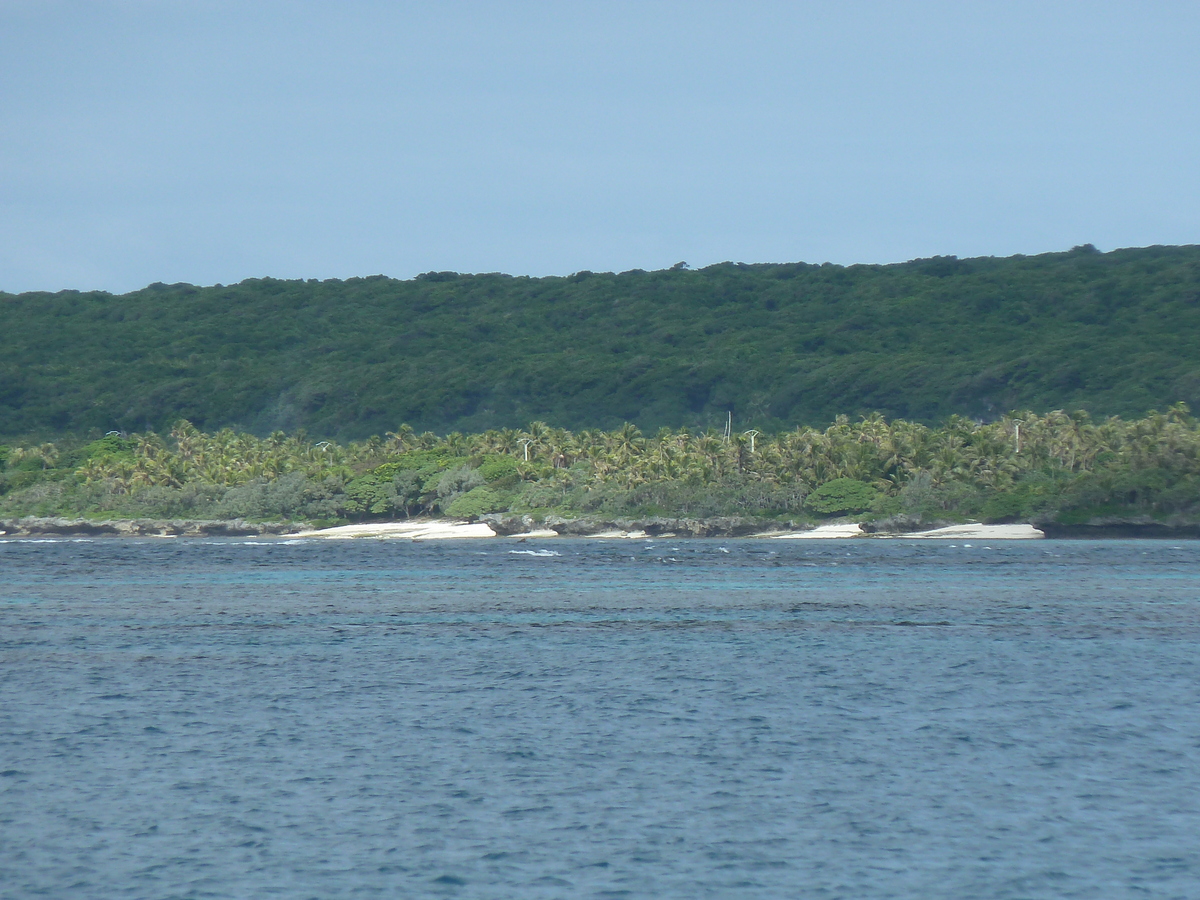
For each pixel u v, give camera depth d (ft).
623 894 310.45
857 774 419.95
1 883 315.58
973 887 315.17
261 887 314.14
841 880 319.68
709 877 321.73
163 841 347.97
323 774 418.92
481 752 451.53
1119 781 410.31
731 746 462.60
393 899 306.96
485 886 315.37
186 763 433.48
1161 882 317.83
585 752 452.35
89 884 315.58
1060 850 341.41
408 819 368.68
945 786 404.98
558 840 349.82
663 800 388.78
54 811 374.63
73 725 495.82
